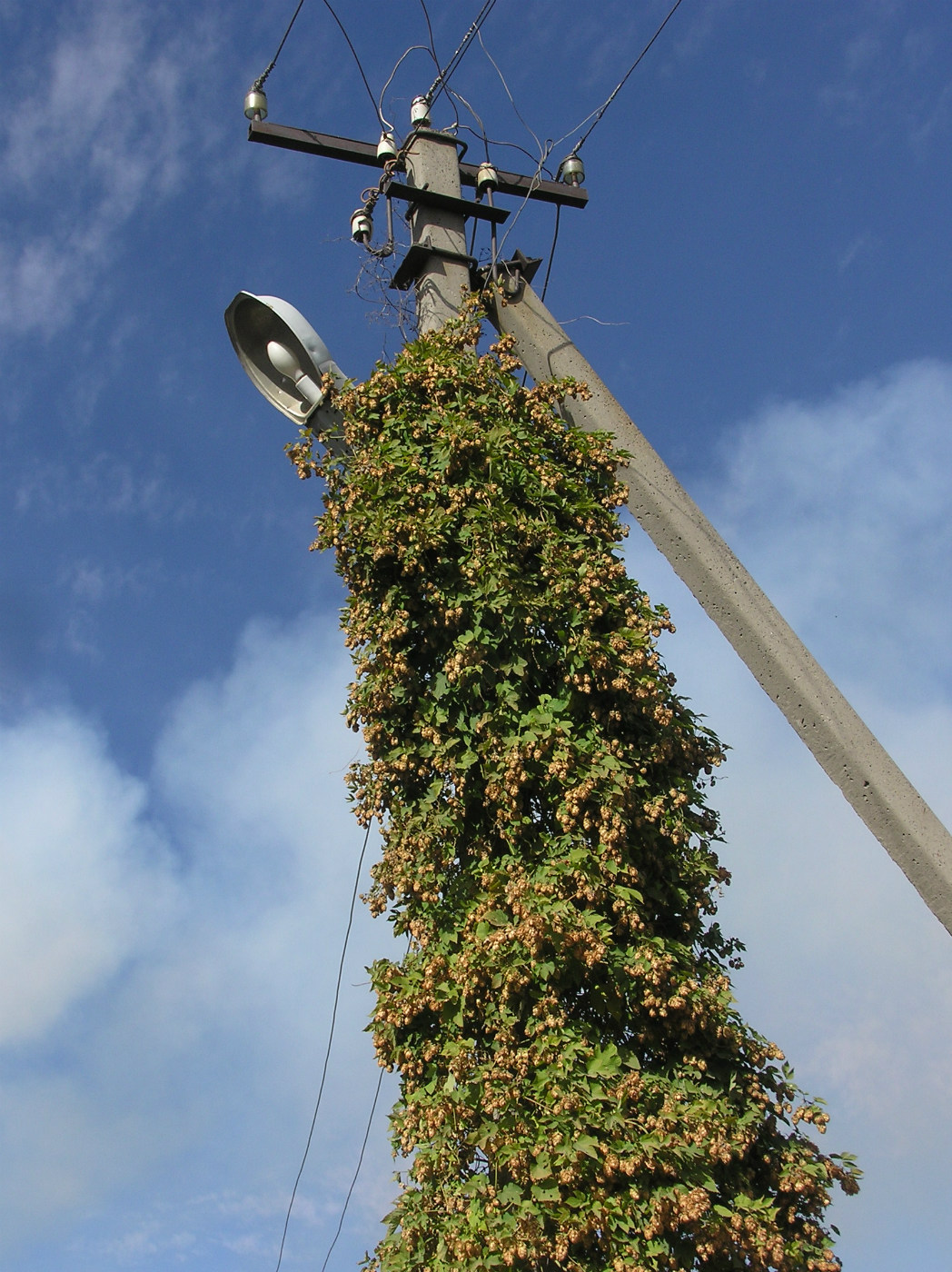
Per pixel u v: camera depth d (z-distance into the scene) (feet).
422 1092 18.62
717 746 21.97
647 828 20.25
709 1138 17.51
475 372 22.62
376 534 21.04
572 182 28.35
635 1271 16.33
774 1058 19.42
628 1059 18.28
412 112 27.58
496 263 26.37
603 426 25.02
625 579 21.76
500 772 19.69
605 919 18.76
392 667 20.63
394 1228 18.56
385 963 19.79
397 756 20.44
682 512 24.62
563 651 20.48
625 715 20.58
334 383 24.35
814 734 22.99
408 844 20.07
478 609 20.38
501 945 18.42
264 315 25.36
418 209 26.89
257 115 26.50
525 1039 18.40
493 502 21.30
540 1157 16.92
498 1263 16.62
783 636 23.63
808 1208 19.02
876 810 22.38
